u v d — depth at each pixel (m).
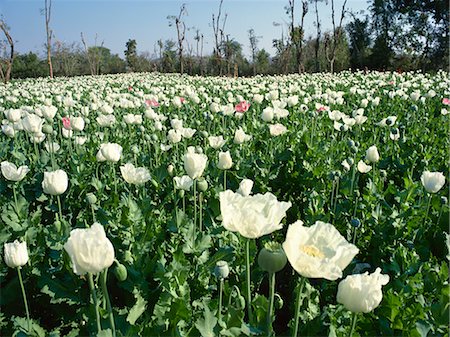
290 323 2.69
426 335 2.45
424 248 3.83
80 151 6.50
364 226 4.30
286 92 14.30
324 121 9.40
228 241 3.70
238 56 56.56
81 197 5.05
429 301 2.91
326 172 5.64
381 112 11.72
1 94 16.30
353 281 1.70
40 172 5.62
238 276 3.51
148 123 8.81
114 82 24.00
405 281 2.98
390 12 54.09
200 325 2.12
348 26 55.25
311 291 2.80
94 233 1.83
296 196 5.88
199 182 3.68
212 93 16.52
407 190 4.71
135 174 3.77
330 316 2.53
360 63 53.28
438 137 8.12
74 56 57.28
